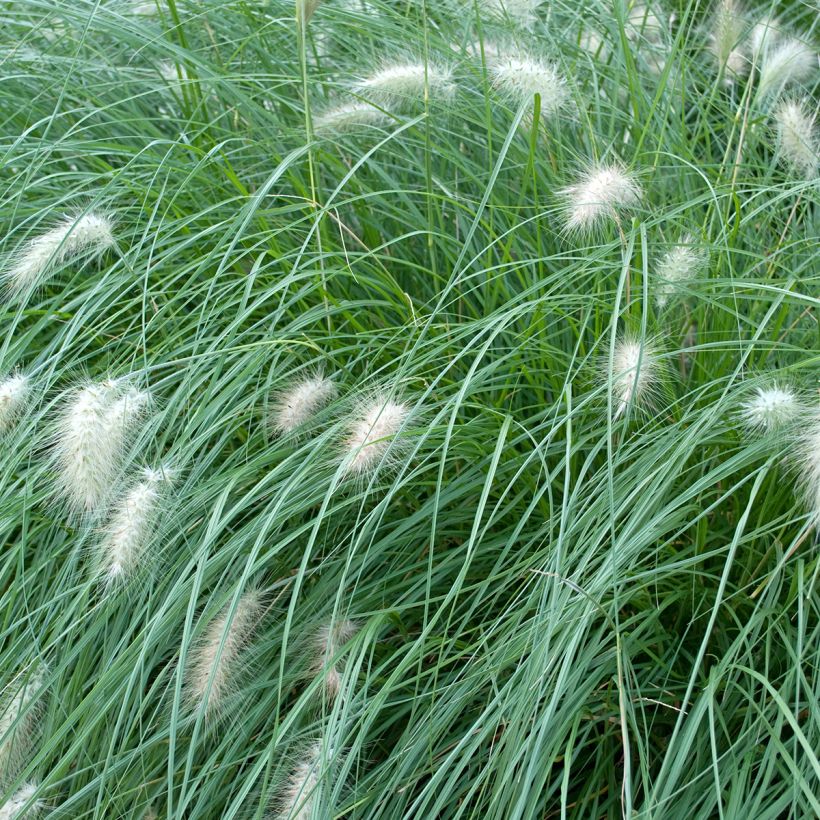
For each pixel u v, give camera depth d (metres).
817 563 1.08
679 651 1.19
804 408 1.09
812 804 0.99
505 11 1.37
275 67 1.43
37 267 1.21
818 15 1.53
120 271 1.26
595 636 1.10
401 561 1.20
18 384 1.16
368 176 1.37
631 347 1.14
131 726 1.11
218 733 1.16
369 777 1.11
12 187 1.33
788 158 1.30
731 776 1.08
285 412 1.19
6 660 1.14
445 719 1.09
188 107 1.38
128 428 1.14
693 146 1.36
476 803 1.11
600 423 1.19
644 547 1.12
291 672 1.15
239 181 1.30
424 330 1.15
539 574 1.12
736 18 1.35
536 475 1.21
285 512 1.13
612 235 1.24
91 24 1.37
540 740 1.03
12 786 1.10
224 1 1.43
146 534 1.13
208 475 1.22
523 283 1.25
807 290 1.20
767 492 1.15
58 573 1.17
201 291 1.25
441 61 1.37
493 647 1.10
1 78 1.36
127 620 1.18
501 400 1.20
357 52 1.46
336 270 1.21
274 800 1.12
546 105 1.26
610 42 1.43
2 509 1.17
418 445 1.08
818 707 1.07
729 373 1.21
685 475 1.19
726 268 1.24
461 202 1.31
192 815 1.10
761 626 1.16
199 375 1.20
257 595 1.16
